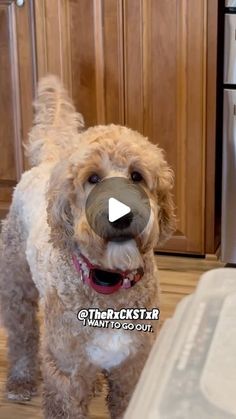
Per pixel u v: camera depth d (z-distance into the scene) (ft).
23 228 5.98
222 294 2.63
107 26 9.16
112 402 5.36
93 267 4.57
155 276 4.91
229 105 8.85
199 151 9.30
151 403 2.10
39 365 6.72
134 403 2.19
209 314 2.50
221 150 9.48
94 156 4.22
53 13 9.32
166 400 2.09
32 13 9.53
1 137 10.20
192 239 9.62
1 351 7.47
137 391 2.28
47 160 6.24
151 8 8.95
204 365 2.23
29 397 6.70
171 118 9.28
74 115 6.61
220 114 9.37
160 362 2.34
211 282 2.73
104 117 9.52
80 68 9.42
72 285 4.71
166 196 4.57
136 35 9.09
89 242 4.16
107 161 4.20
